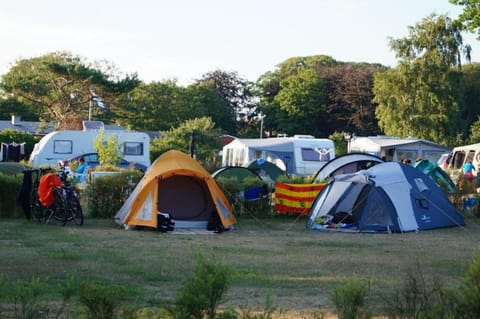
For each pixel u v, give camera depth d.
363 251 14.14
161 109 73.50
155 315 7.50
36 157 36.03
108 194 19.62
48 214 17.81
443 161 39.91
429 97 60.91
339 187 18.83
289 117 81.88
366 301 8.55
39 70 62.59
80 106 62.25
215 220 17.53
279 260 12.59
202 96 80.38
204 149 52.50
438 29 61.06
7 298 8.28
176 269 11.21
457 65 61.47
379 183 18.34
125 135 36.56
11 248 13.13
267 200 20.70
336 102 80.75
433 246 15.18
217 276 6.02
